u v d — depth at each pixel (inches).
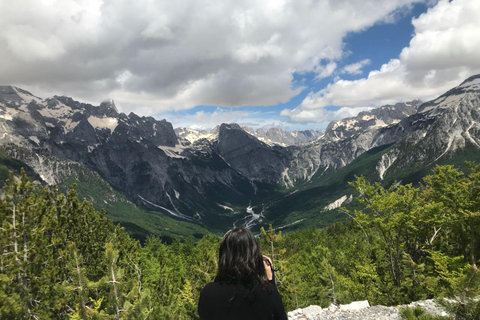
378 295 925.8
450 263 861.8
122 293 545.0
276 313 94.4
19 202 711.1
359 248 1380.4
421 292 724.0
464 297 135.9
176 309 859.4
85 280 530.0
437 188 984.3
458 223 964.6
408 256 876.6
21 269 673.0
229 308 92.7
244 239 97.3
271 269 104.2
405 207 959.0
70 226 1000.2
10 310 592.4
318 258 1659.7
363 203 992.2
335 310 417.7
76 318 534.3
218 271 101.5
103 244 1081.4
